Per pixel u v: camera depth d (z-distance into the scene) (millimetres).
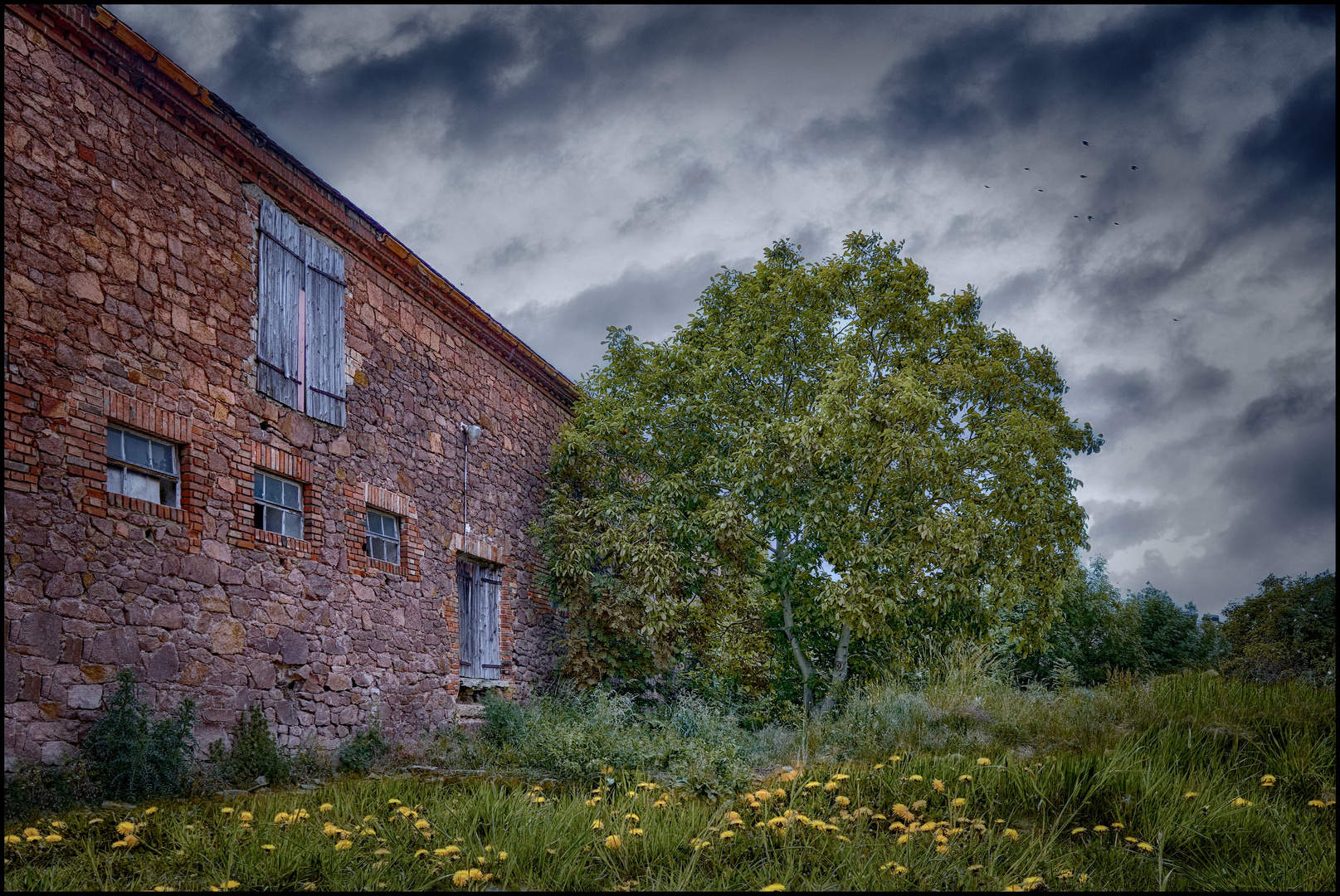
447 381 11688
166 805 6180
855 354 13953
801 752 8734
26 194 6355
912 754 7609
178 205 7723
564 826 5812
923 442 12703
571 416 15461
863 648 14273
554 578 13523
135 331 7137
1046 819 6102
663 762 8586
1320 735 7195
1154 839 5637
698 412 13734
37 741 5984
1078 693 9055
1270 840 5625
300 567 8672
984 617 12922
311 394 9102
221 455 7875
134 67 7305
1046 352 13945
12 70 6340
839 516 13125
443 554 11125
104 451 6746
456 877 4785
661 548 13133
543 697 12352
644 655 13375
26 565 6059
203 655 7422
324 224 9648
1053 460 12914
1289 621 19734
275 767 7602
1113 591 21500
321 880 4918
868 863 5137
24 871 4680
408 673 10109
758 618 14250
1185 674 9094
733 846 5578
